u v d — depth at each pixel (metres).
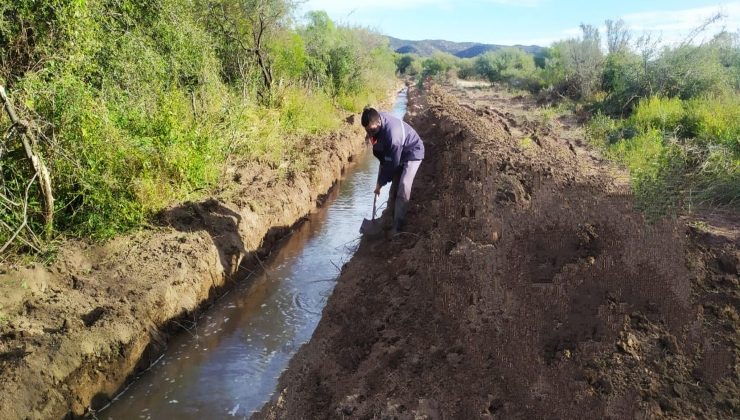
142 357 5.44
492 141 10.05
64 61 6.61
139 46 8.48
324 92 21.19
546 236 5.21
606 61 20.45
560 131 13.36
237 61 13.84
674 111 11.73
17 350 4.65
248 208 8.16
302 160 11.38
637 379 3.38
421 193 8.30
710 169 7.06
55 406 4.54
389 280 5.64
